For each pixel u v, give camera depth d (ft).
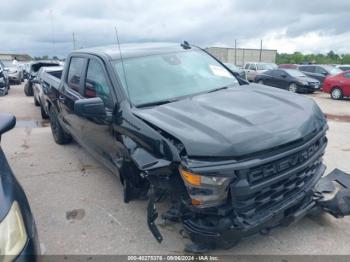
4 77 54.39
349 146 21.30
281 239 11.16
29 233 7.63
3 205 7.39
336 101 49.52
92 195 15.03
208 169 8.61
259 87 13.99
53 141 23.90
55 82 21.56
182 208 9.77
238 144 8.84
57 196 15.08
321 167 11.68
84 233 12.12
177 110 10.97
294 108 11.18
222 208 9.01
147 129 10.39
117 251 11.03
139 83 12.96
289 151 9.46
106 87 13.30
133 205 13.92
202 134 9.25
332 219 12.26
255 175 8.96
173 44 16.26
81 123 16.02
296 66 81.25
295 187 10.17
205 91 13.37
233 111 10.53
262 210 9.45
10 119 10.52
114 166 13.05
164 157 9.64
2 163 9.23
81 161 19.48
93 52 15.51
